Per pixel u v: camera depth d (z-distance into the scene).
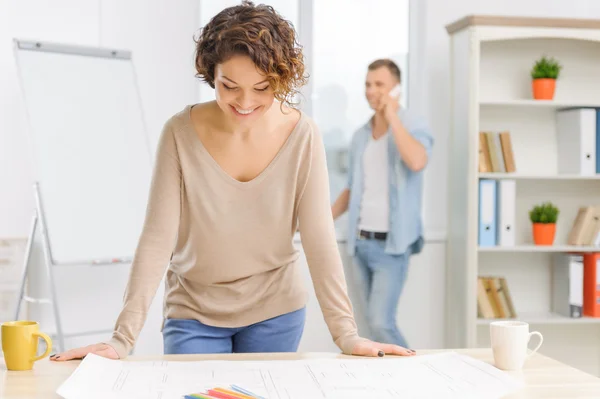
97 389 1.23
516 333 1.44
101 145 3.52
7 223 3.63
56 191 3.38
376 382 1.31
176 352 1.81
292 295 1.84
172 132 1.68
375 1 4.08
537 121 4.11
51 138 3.42
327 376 1.34
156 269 1.65
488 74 4.06
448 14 4.11
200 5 3.89
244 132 1.67
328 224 1.73
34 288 3.66
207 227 1.71
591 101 4.15
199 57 1.52
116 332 1.58
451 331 4.01
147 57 3.82
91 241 3.41
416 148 3.71
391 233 3.74
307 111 4.03
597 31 3.80
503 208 3.86
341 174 4.08
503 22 3.73
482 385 1.30
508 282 4.12
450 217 4.00
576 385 1.33
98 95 3.56
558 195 4.13
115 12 3.78
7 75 3.62
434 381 1.32
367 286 3.87
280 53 1.46
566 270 3.98
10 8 3.63
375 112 3.82
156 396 1.20
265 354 1.55
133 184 3.57
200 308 1.81
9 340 1.39
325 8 4.04
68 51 3.53
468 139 3.77
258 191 1.70
